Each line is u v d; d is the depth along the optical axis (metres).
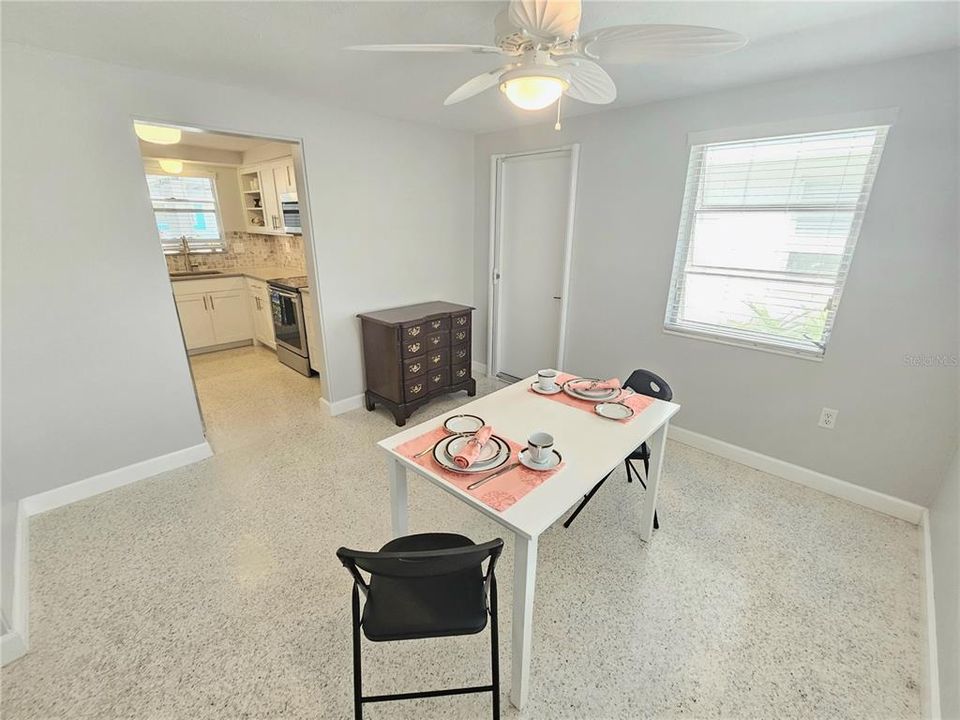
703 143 2.58
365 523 2.23
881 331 2.19
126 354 2.39
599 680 1.47
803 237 2.38
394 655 1.56
